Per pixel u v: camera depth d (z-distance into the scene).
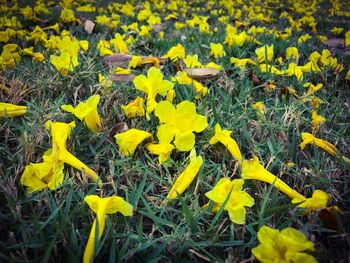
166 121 0.29
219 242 0.24
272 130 0.38
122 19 1.18
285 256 0.18
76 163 0.29
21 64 0.53
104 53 0.61
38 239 0.23
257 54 0.62
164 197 0.28
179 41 0.81
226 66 0.59
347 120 0.43
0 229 0.24
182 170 0.31
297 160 0.35
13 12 1.23
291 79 0.55
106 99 0.41
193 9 1.66
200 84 0.47
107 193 0.30
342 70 0.59
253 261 0.23
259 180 0.30
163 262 0.24
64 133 0.29
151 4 1.75
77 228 0.25
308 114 0.44
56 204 0.27
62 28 0.96
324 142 0.34
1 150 0.33
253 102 0.46
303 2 2.17
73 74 0.49
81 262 0.22
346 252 0.24
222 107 0.43
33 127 0.34
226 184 0.25
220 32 0.93
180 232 0.25
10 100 0.41
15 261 0.20
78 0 1.60
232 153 0.31
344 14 1.73
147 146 0.32
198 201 0.29
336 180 0.31
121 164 0.31
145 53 0.71
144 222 0.27
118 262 0.22
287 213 0.27
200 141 0.35
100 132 0.36
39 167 0.27
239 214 0.24
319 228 0.25
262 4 2.06
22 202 0.26
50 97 0.44
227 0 2.06
